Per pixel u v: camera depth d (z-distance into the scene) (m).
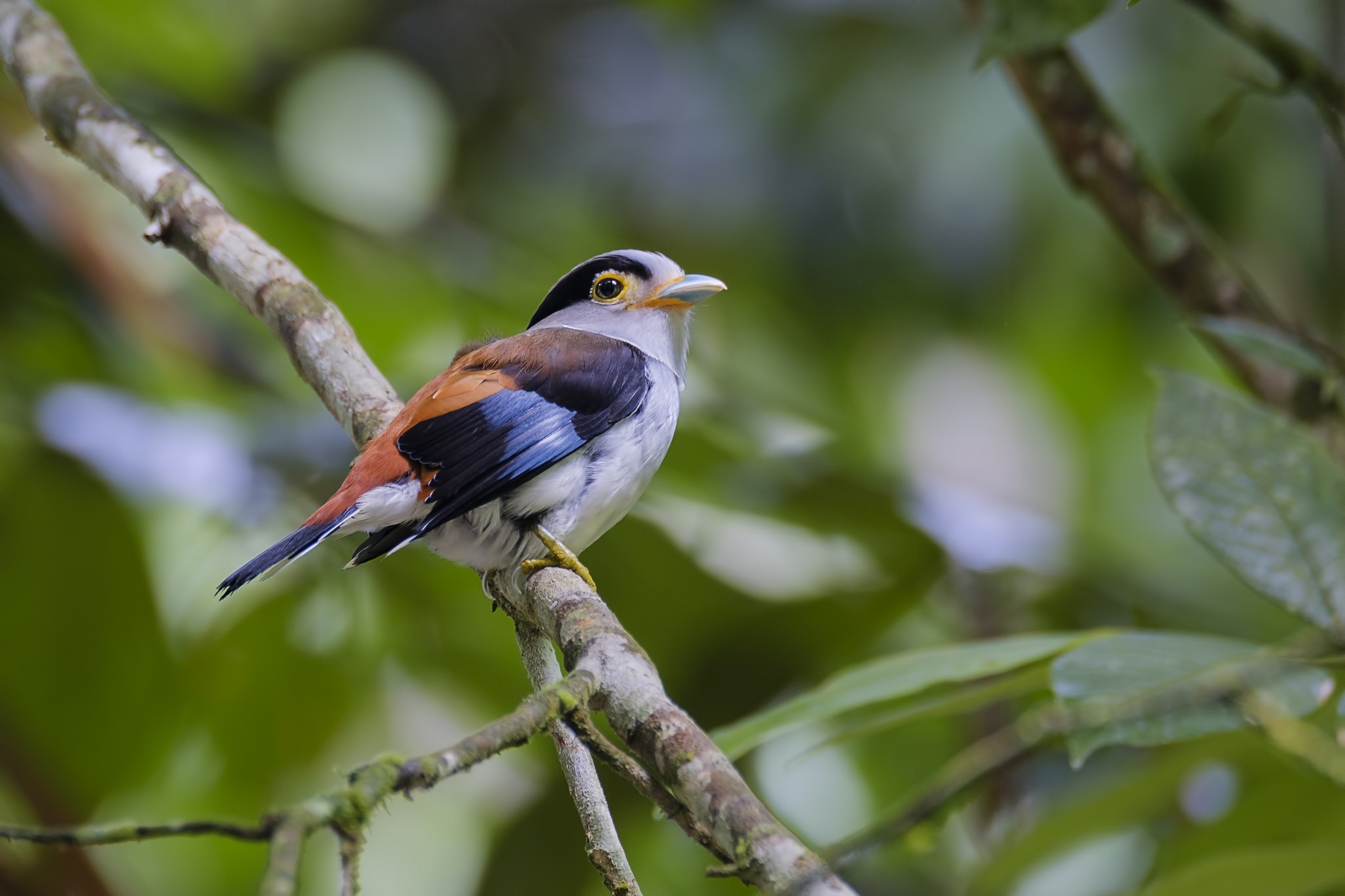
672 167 12.61
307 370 6.40
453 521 6.39
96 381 9.68
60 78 6.98
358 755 9.72
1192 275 7.58
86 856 8.29
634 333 7.46
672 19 12.90
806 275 12.32
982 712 9.01
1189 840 6.30
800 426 10.34
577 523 6.54
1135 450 12.98
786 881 3.62
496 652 9.47
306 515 9.06
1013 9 5.80
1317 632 4.23
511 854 8.49
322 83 10.93
